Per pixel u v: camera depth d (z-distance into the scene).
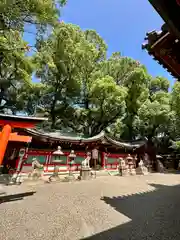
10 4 6.21
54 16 8.00
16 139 7.26
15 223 4.28
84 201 6.62
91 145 17.73
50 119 23.03
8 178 10.68
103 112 22.77
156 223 4.46
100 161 18.77
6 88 18.17
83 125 25.28
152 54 3.22
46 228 4.04
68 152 16.02
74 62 20.58
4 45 7.36
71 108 24.50
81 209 5.61
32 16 7.43
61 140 14.95
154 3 1.91
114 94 20.16
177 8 1.96
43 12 7.34
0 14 6.43
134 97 25.81
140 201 6.88
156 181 13.23
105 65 26.67
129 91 25.61
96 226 4.21
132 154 22.31
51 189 8.77
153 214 5.25
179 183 12.53
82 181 11.86
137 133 28.70
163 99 24.84
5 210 5.22
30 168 12.95
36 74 20.84
